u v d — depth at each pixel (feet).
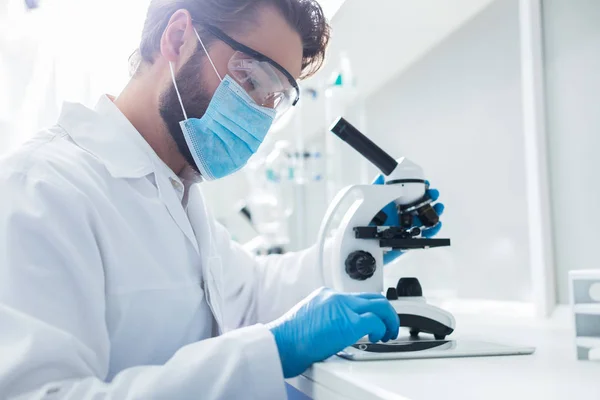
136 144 3.96
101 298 3.13
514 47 7.21
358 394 2.46
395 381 2.52
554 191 6.40
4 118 5.86
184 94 4.01
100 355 3.09
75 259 2.93
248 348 2.80
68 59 6.14
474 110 7.95
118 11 6.28
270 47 4.10
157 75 4.12
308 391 3.11
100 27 6.25
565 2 6.29
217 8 4.01
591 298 3.14
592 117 5.92
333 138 12.24
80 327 2.98
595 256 5.86
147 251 3.61
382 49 9.53
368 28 9.08
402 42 9.16
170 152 4.23
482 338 4.19
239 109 4.08
